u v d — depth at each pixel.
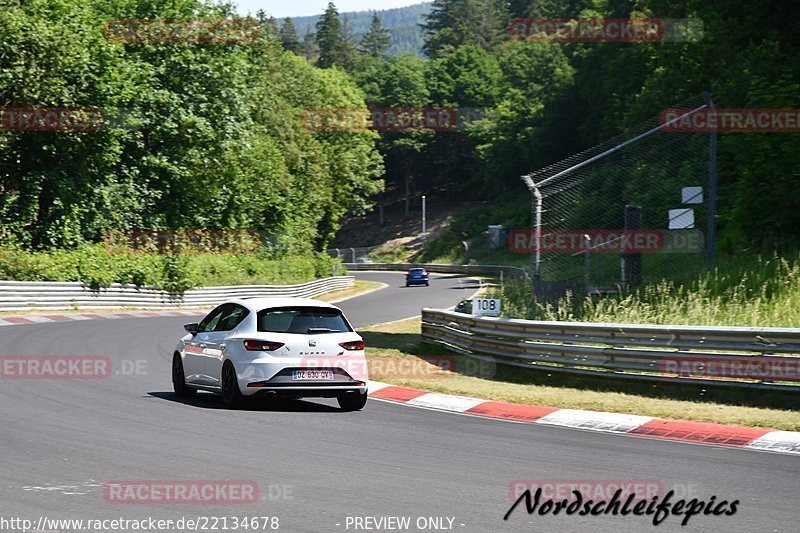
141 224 48.72
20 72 38.69
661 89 48.56
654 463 9.05
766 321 17.16
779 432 11.03
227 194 57.84
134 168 48.81
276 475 8.14
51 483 7.67
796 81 31.05
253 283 52.03
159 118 49.91
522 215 96.94
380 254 129.12
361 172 113.75
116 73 43.25
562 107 101.06
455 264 97.62
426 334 22.12
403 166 148.25
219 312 13.52
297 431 10.65
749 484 8.09
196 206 55.44
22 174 41.16
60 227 40.72
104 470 8.22
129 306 38.03
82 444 9.47
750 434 10.90
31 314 31.55
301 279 61.28
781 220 23.95
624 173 25.45
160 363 18.09
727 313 17.94
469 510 7.00
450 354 19.70
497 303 18.19
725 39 40.97
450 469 8.59
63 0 42.97
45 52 39.81
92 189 43.69
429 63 165.12
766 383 13.28
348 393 12.61
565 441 10.33
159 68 50.44
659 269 23.70
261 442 9.83
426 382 15.67
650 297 20.11
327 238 102.50
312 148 82.44
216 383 12.77
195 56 51.94
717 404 13.20
